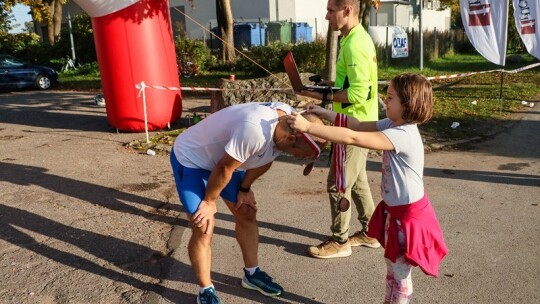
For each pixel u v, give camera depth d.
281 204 5.34
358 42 3.63
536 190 5.64
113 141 8.30
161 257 4.15
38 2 20.78
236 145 2.76
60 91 16.72
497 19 9.33
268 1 28.28
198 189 3.11
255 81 9.52
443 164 6.76
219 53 21.80
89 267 3.98
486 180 6.04
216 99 9.55
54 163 7.00
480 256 4.06
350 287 3.65
